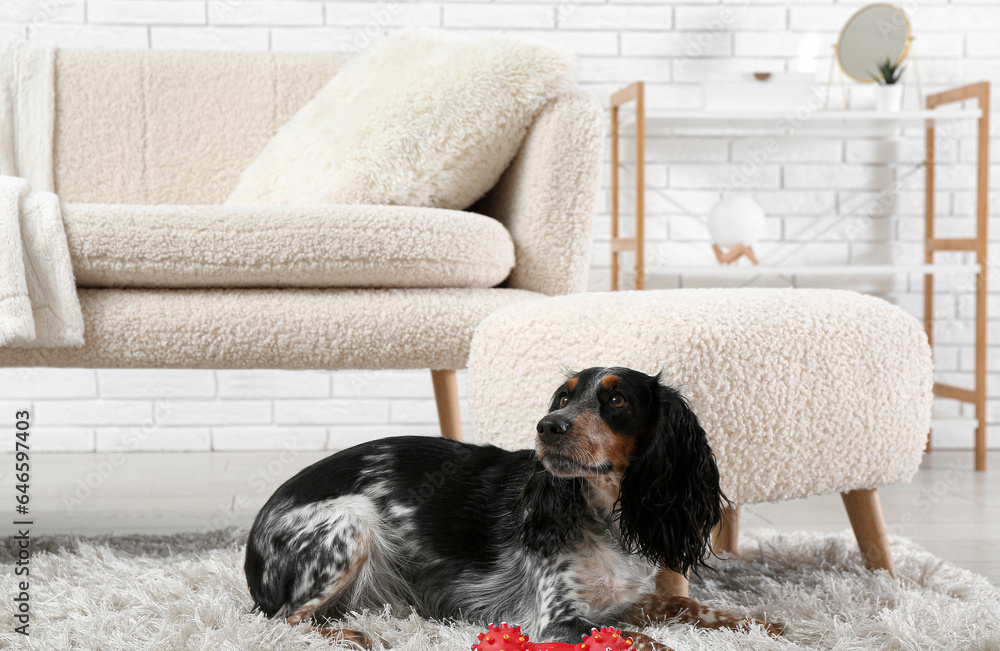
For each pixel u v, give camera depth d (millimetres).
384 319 1646
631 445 1112
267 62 2432
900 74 2980
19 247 1504
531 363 1337
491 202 2127
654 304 1295
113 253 1578
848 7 3090
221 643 1094
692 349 1207
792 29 3094
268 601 1224
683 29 3066
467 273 1738
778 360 1263
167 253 1588
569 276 1914
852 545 1735
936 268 2793
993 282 3154
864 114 2764
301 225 1611
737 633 1153
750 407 1246
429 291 1710
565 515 1149
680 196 3121
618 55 3064
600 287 3117
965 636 1160
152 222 1587
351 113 2014
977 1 3111
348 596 1233
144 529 1979
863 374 1348
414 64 2080
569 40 3051
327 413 3021
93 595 1327
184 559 1612
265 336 1611
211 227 1595
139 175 2354
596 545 1161
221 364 1625
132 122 2355
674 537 1118
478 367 1448
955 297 3148
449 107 1889
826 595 1360
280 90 2416
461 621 1208
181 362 1612
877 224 3158
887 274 3172
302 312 1626
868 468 1391
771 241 3154
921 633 1149
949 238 3066
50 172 2291
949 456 3023
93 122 2338
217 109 2393
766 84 2834
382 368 1679
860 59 3029
